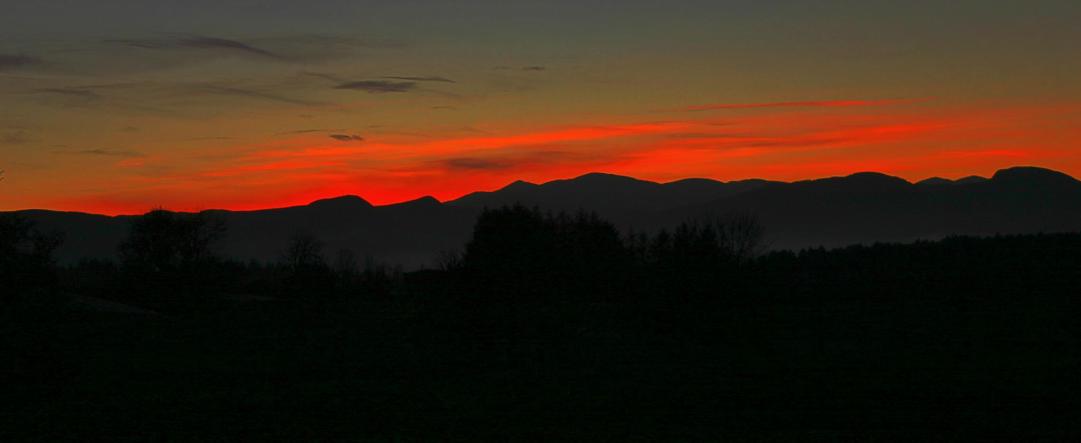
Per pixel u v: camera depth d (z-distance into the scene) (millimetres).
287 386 30375
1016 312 55344
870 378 30594
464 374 33312
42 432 22547
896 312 57344
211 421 24031
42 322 33188
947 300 62844
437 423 23688
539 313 41875
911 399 26609
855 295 68062
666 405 26203
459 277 41375
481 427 23172
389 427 23203
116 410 25578
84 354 35906
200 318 55500
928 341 43531
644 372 32969
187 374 33375
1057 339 43250
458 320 40562
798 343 43344
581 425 23406
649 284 45875
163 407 26156
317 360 37312
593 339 41875
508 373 33250
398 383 31062
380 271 77625
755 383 29922
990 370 32344
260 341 44156
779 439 21516
